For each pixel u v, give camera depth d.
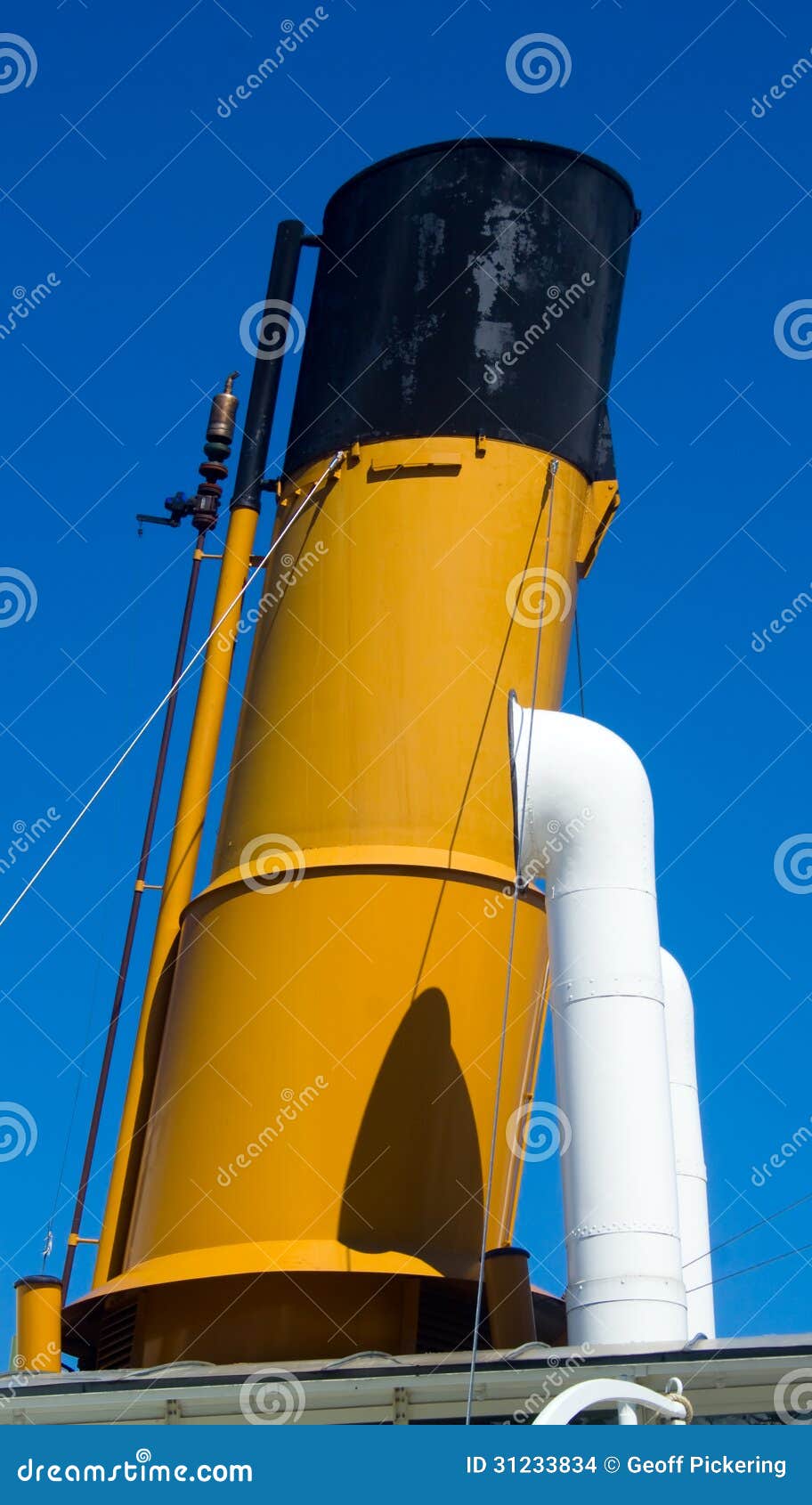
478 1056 16.30
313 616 17.91
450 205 18.72
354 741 17.20
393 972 16.28
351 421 18.45
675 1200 13.59
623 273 19.67
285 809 17.23
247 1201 15.77
